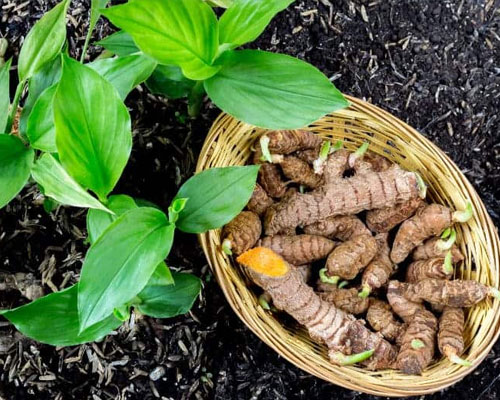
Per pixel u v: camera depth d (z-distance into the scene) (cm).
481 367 78
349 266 71
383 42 80
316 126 74
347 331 70
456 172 72
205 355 74
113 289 57
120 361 72
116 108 57
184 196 63
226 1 67
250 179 63
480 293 70
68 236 72
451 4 81
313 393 75
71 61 55
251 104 62
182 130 75
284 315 73
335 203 72
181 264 75
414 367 70
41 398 71
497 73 81
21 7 75
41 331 60
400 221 73
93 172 58
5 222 72
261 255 67
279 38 79
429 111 80
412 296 72
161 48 58
